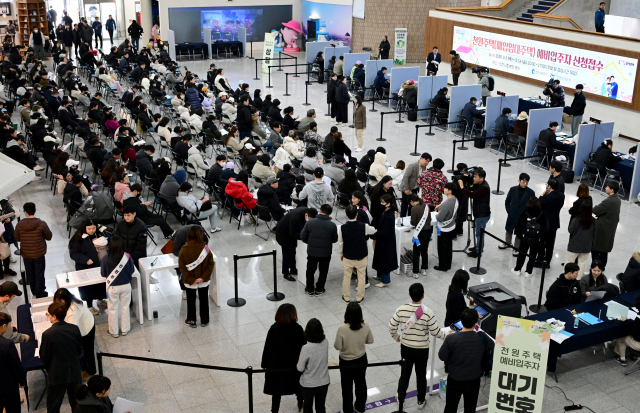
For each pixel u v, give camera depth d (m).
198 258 8.10
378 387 7.38
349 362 6.46
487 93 19.39
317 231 8.98
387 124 19.50
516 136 15.63
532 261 10.02
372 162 12.77
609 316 7.63
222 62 29.61
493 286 7.77
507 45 21.19
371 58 29.36
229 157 14.98
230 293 9.50
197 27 31.83
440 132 18.64
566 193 13.79
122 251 8.02
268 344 6.37
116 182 11.45
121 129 14.52
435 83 19.70
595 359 8.01
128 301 8.24
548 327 5.90
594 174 13.95
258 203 11.20
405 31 28.14
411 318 6.58
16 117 19.69
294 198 11.54
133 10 36.66
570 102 19.03
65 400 7.03
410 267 10.11
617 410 6.99
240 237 11.44
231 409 6.94
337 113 19.27
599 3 23.00
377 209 10.26
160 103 19.86
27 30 29.86
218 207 12.73
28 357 6.81
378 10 28.66
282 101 21.92
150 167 12.45
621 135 17.47
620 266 10.48
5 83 22.52
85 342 7.07
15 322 8.53
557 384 7.45
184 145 13.79
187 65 28.58
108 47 33.47
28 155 14.03
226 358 7.87
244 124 16.02
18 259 10.47
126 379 7.44
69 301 6.87
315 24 32.50
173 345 8.14
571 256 9.62
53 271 10.11
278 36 33.09
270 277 10.01
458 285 7.34
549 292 8.28
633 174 13.07
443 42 24.61
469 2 28.77
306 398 6.22
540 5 24.11
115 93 20.56
